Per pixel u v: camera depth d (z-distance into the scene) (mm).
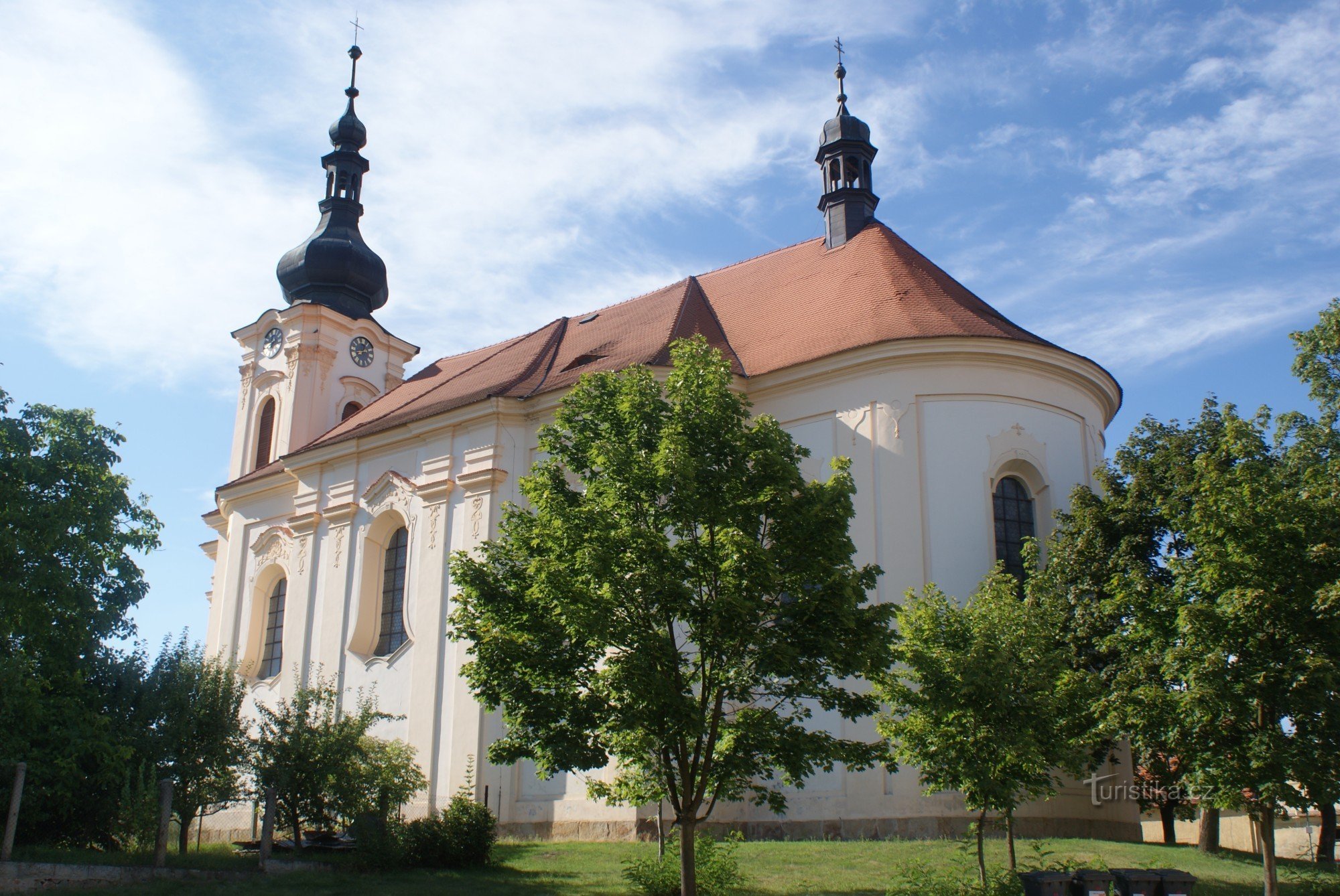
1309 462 27984
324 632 37688
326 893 19781
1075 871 17797
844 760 18719
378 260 51781
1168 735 18797
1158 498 25656
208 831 38375
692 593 17703
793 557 18391
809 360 31672
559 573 17500
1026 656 20031
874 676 18625
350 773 25328
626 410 19734
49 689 25297
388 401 45625
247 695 40406
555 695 18531
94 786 24062
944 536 29781
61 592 26828
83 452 28734
